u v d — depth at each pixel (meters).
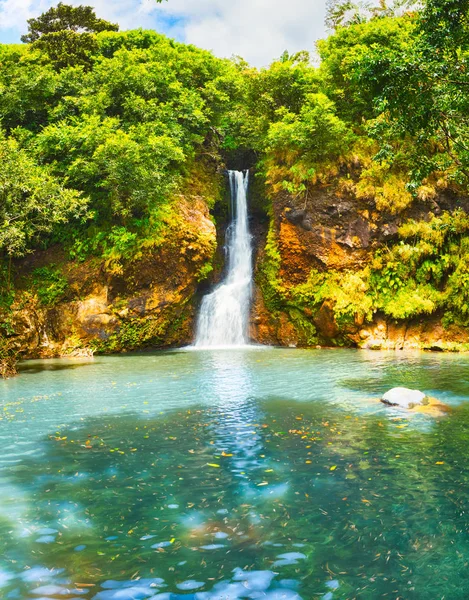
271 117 23.09
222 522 3.84
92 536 3.64
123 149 18.02
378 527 3.73
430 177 19.66
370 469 5.04
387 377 11.38
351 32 22.03
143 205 19.33
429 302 18.48
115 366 14.30
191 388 10.23
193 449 5.85
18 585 2.99
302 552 3.36
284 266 20.94
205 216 21.03
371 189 19.53
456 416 7.36
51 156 20.02
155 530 3.72
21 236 15.97
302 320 20.75
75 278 19.09
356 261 19.78
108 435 6.56
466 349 17.69
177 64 23.22
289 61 22.77
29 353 16.91
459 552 3.34
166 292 19.45
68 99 20.39
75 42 24.72
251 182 25.22
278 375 11.95
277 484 4.65
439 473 4.89
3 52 23.41
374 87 8.77
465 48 8.66
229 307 22.05
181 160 20.14
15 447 6.05
